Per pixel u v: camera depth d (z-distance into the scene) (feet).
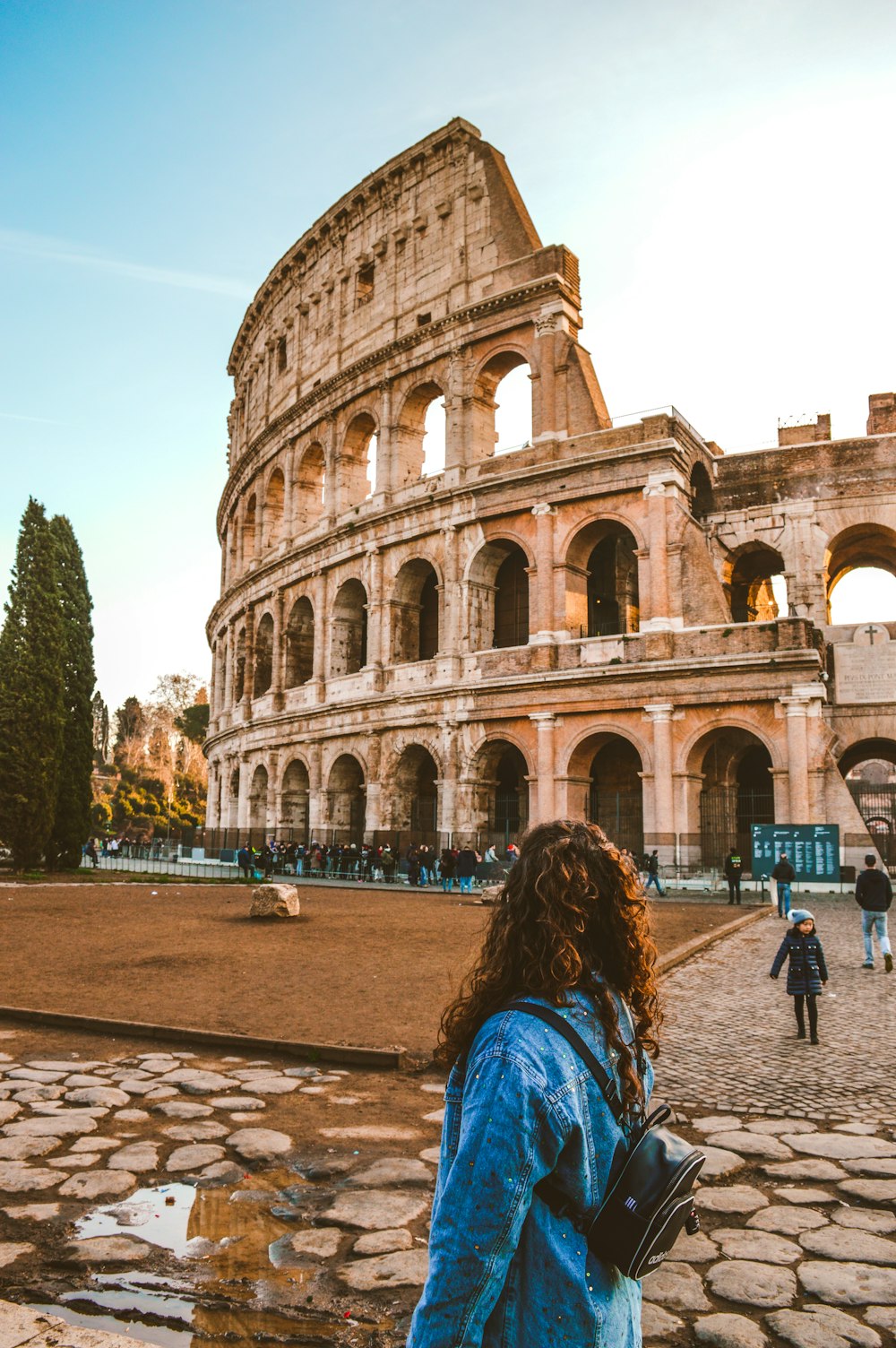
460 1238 10.63
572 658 169.99
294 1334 23.63
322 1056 49.55
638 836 180.14
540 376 180.75
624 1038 12.57
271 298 266.36
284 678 233.14
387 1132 38.55
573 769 169.17
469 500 186.09
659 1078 46.98
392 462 205.46
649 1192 11.04
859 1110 42.19
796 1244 29.09
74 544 200.03
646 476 165.78
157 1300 25.09
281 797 227.61
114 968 72.90
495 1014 12.32
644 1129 12.21
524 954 12.72
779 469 190.29
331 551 218.38
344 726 205.98
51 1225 29.55
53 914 108.06
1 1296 25.14
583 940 13.12
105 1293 25.41
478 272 195.31
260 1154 35.73
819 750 147.54
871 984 72.18
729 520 191.93
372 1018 56.80
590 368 183.32
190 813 452.35
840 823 144.97
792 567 185.68
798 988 54.95
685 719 158.40
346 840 212.43
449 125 204.03
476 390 192.95
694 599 160.76
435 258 204.95
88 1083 44.88
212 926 99.09
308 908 121.08
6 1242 28.32
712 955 84.43
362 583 214.48
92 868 205.46
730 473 193.57
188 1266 27.04
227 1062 49.16
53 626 186.91
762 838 144.97
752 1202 32.24
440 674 186.19
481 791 181.37
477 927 98.99
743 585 211.82
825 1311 24.99
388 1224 29.84
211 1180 33.35
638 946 13.51
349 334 226.58
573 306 185.78
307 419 233.96
